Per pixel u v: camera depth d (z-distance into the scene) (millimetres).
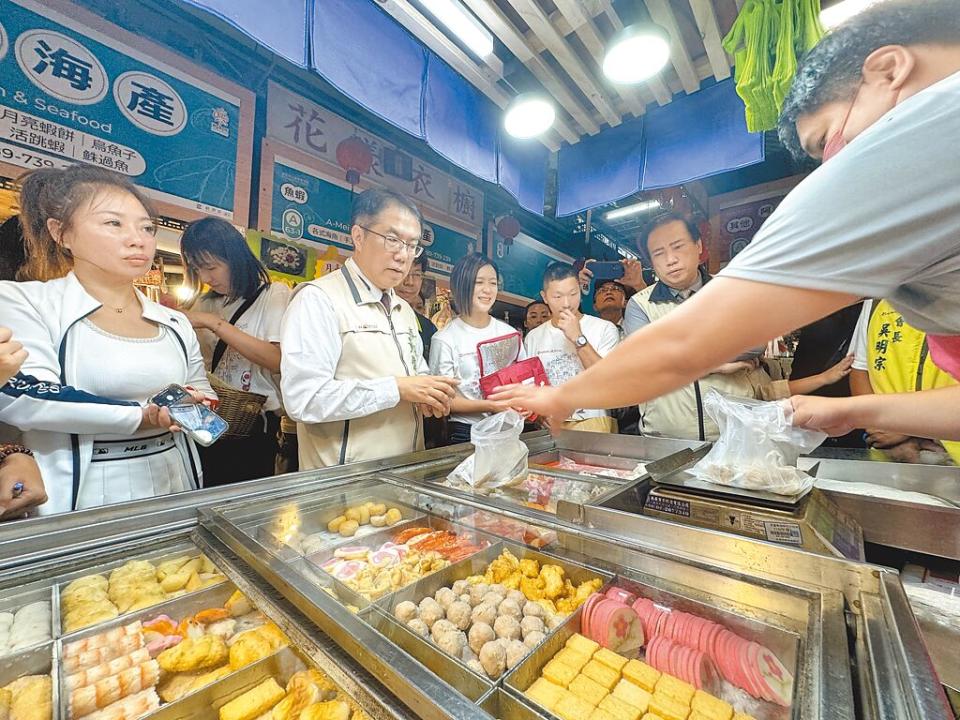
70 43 1664
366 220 1507
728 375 1818
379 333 1545
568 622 624
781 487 815
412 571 793
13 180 1535
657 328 535
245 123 2211
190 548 777
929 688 336
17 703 501
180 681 577
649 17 1668
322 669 469
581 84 1981
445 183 3350
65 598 646
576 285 2217
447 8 1483
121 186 1193
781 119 670
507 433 1189
